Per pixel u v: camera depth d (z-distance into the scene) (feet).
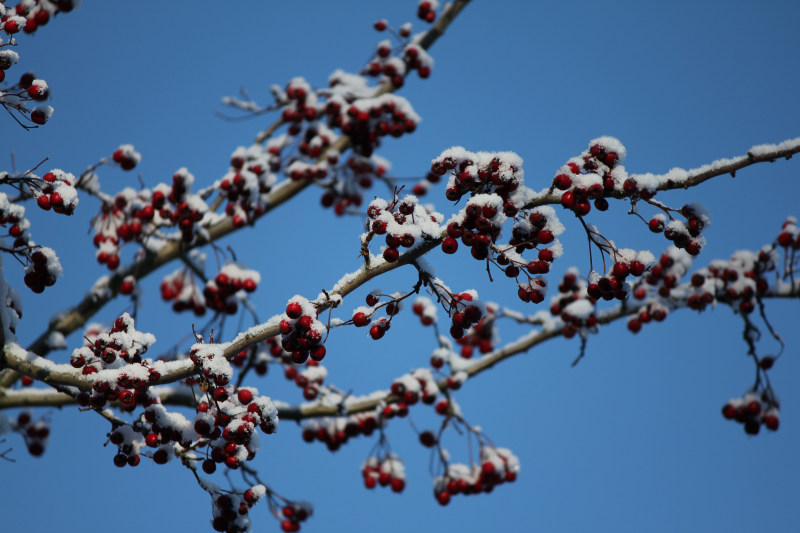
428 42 31.30
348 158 32.96
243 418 14.44
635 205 13.24
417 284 14.16
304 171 30.01
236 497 16.33
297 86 30.73
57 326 25.26
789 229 24.71
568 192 13.00
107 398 14.85
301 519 24.61
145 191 25.79
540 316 27.76
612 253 13.67
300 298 13.52
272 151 31.65
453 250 13.07
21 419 28.96
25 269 15.83
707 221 13.07
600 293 13.79
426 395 25.81
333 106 29.63
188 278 29.96
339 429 26.91
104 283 25.98
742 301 25.11
